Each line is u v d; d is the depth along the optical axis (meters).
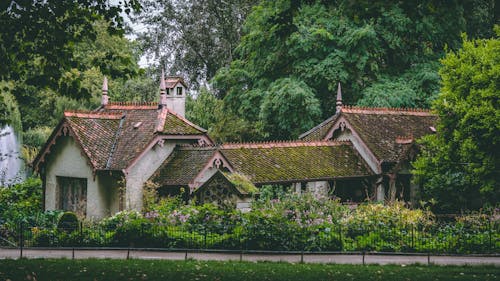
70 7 17.98
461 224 25.22
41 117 57.41
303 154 35.03
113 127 34.16
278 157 33.97
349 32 44.94
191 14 60.72
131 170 31.61
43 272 17.27
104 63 18.27
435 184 30.50
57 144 33.81
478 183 29.06
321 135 39.31
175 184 31.08
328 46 45.88
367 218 25.06
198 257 21.88
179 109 37.31
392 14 45.31
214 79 50.59
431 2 18.88
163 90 34.81
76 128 32.84
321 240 23.38
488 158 27.64
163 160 33.03
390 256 22.56
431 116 39.84
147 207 30.47
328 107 47.16
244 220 23.86
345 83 46.16
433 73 45.38
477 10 48.41
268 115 45.72
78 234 24.98
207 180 29.58
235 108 50.19
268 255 22.39
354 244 23.72
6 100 47.03
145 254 22.55
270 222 23.41
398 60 48.22
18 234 26.41
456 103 28.89
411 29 45.25
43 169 34.47
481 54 29.11
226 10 59.78
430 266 20.02
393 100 43.31
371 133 37.00
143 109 35.09
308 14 47.81
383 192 35.78
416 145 35.44
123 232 24.52
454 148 29.47
